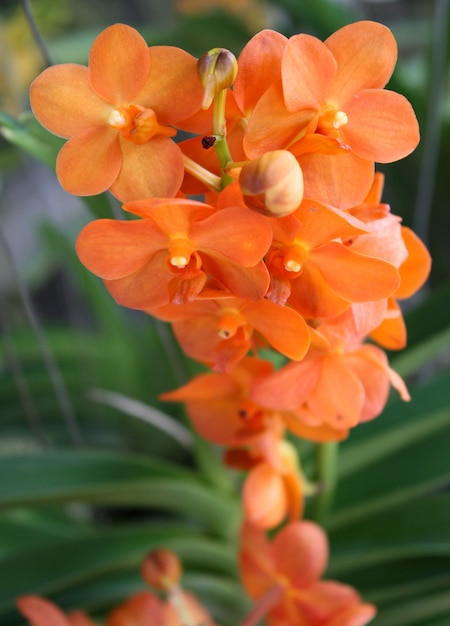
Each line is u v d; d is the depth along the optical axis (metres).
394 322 0.44
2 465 0.53
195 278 0.39
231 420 0.48
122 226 0.39
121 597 0.56
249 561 0.50
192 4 1.26
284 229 0.40
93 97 0.40
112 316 0.78
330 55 0.39
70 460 0.53
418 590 0.55
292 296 0.41
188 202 0.38
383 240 0.41
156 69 0.39
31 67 1.12
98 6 1.34
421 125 0.78
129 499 0.55
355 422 0.44
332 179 0.40
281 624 0.50
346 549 0.54
